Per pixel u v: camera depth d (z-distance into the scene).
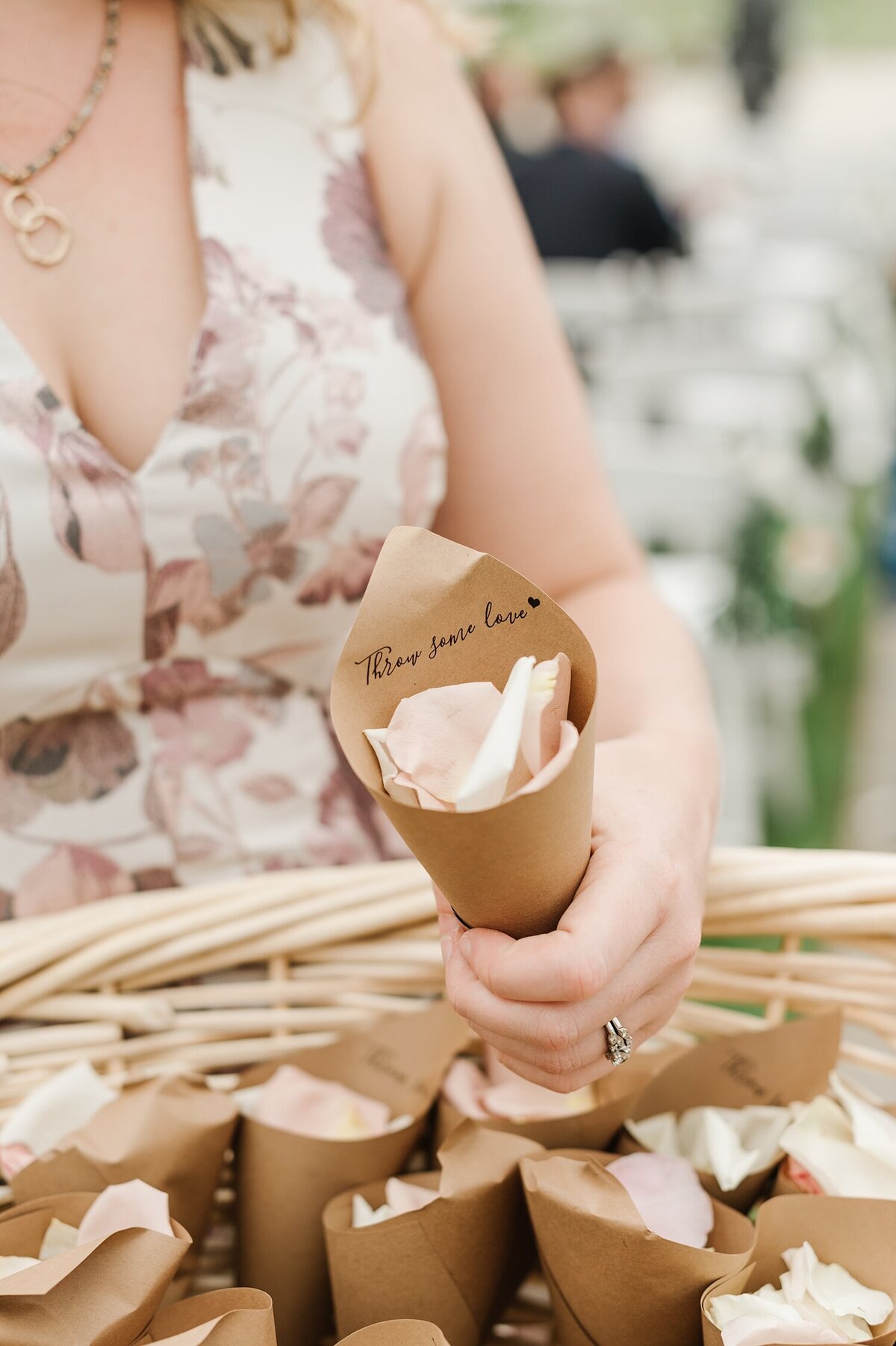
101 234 0.89
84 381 0.88
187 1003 0.86
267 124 0.94
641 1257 0.73
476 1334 0.78
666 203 5.46
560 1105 0.82
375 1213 0.78
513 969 0.65
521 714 0.64
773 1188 0.80
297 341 0.91
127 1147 0.77
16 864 0.89
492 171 1.03
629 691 0.89
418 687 0.68
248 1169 0.80
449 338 1.00
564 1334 0.77
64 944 0.84
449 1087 0.83
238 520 0.90
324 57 0.96
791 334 3.01
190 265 0.91
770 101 6.68
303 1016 0.86
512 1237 0.78
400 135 0.98
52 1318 0.70
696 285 3.29
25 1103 0.80
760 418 2.75
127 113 0.90
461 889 0.66
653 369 2.84
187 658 0.92
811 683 2.80
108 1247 0.71
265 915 0.85
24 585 0.85
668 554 2.62
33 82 0.87
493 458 1.01
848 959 0.84
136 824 0.91
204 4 0.92
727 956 0.84
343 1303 0.77
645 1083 0.82
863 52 10.41
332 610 0.94
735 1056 0.82
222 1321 0.69
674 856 0.71
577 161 3.52
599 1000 0.67
